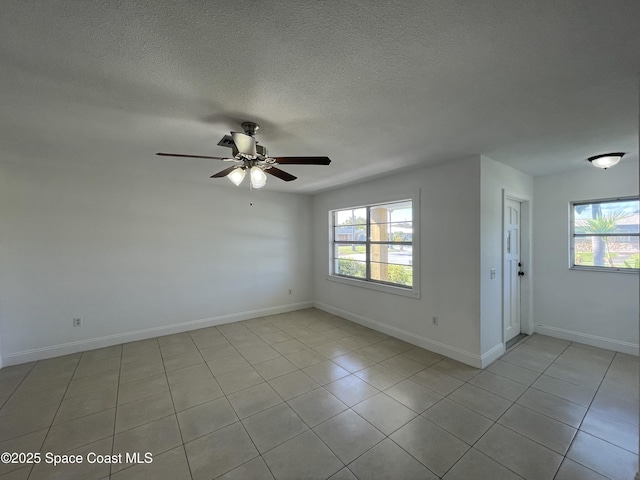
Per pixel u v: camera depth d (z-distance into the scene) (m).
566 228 3.73
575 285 3.67
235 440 1.98
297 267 5.51
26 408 2.36
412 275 3.70
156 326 4.06
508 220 3.64
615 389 2.56
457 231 3.19
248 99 1.75
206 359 3.29
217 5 1.04
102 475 1.69
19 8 1.03
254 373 2.94
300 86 1.61
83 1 1.01
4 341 3.15
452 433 2.02
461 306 3.16
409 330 3.76
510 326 3.72
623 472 1.68
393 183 3.93
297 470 1.72
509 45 1.27
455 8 1.07
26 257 3.28
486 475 1.67
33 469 1.73
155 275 4.07
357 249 4.84
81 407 2.37
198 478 1.67
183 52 1.30
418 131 2.29
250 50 1.29
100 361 3.25
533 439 1.95
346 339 3.90
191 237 4.36
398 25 1.15
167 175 3.88
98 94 1.68
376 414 2.25
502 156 3.01
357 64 1.40
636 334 3.25
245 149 1.83
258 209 5.04
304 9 1.07
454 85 1.60
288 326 4.49
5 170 3.19
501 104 1.83
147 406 2.38
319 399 2.46
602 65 1.41
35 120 2.04
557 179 3.79
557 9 1.07
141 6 1.04
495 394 2.51
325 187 4.83
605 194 3.41
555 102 1.80
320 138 2.44
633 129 2.24
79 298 3.55
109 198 3.74
